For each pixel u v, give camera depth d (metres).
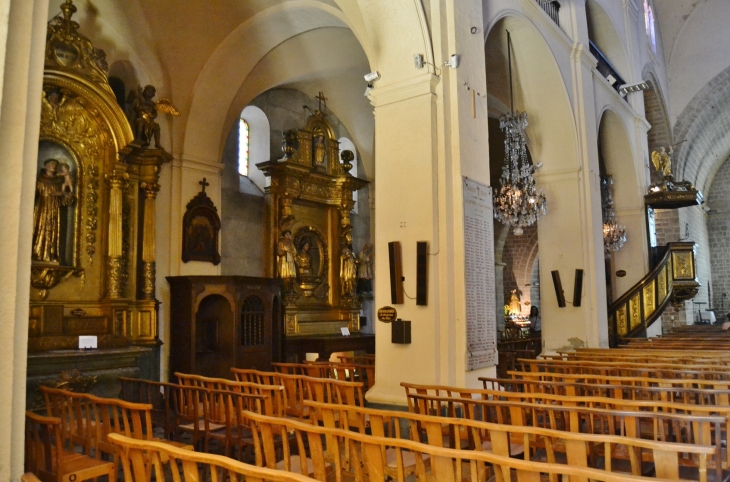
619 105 15.55
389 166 7.53
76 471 4.30
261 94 12.38
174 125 10.27
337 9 9.13
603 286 12.25
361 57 12.27
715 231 27.94
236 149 11.91
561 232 11.86
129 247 9.34
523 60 11.36
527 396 4.95
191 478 2.86
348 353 11.55
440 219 7.19
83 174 8.83
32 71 3.52
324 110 13.93
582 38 12.63
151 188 9.57
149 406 4.63
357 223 14.45
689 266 15.61
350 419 5.70
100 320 8.84
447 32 7.62
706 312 24.98
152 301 9.33
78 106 8.78
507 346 15.09
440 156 7.29
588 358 9.18
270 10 9.98
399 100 7.52
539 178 12.11
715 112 21.91
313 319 12.67
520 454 4.72
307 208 12.95
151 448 3.00
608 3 15.35
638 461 4.00
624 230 15.45
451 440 4.98
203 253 10.48
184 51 10.06
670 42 21.03
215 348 9.84
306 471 3.56
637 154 16.91
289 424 3.49
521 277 22.98
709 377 6.91
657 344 11.62
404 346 7.16
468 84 7.77
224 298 9.84
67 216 8.70
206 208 10.53
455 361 7.06
